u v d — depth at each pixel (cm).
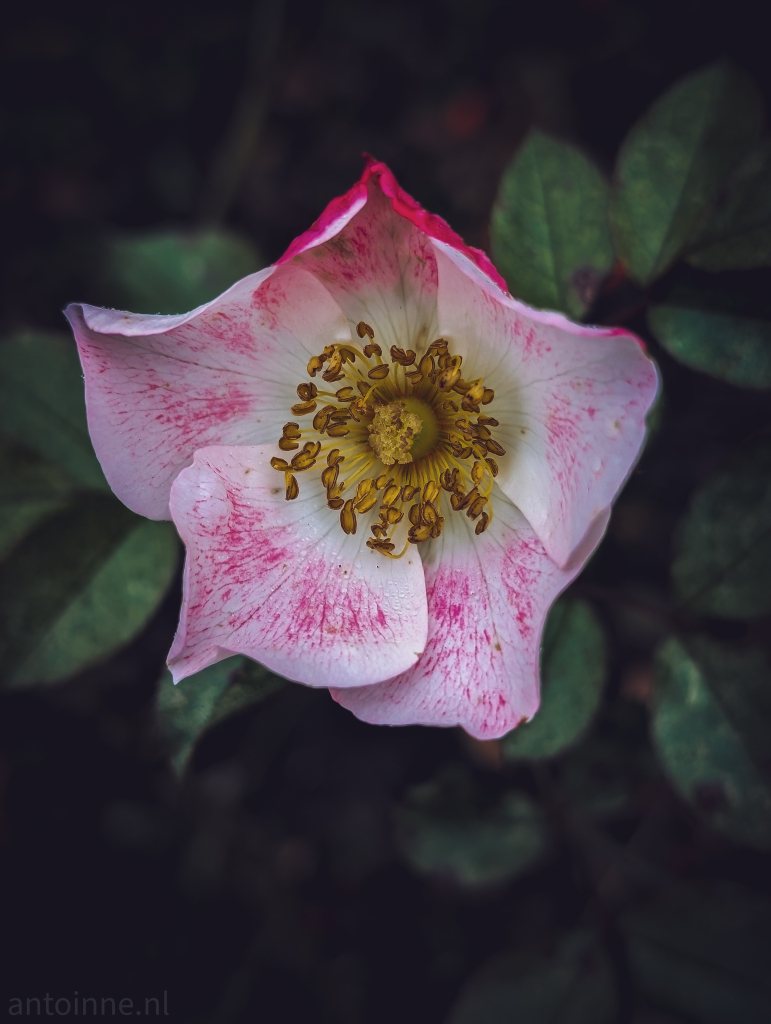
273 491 11
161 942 18
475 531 11
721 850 18
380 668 11
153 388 11
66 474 13
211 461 11
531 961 14
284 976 18
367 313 11
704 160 12
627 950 14
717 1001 14
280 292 11
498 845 15
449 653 11
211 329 11
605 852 16
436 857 15
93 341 10
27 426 13
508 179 13
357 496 12
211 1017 18
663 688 12
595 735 15
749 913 14
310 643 11
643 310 13
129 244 15
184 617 10
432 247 11
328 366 11
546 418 11
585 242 13
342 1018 18
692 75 12
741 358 12
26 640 12
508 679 11
